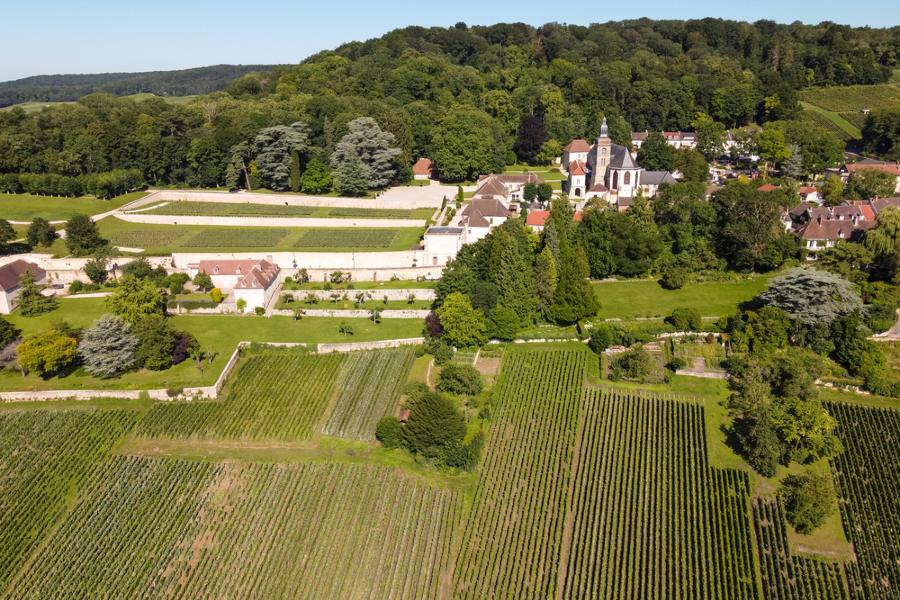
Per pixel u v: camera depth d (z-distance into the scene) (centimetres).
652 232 14175
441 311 11712
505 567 8125
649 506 8794
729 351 11412
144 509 8700
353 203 18300
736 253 14138
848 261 13275
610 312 12838
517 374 11181
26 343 10544
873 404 10238
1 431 9788
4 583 7912
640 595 7756
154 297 12250
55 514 8650
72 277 14175
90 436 9725
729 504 8762
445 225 16300
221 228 16725
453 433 9450
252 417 10162
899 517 8519
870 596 7675
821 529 8438
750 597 7675
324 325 12550
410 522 8638
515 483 9169
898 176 19512
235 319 12738
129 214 17312
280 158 18912
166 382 10669
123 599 7731
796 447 9325
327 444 9738
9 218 16888
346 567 8138
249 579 7962
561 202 15050
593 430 9994
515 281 12225
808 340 11300
